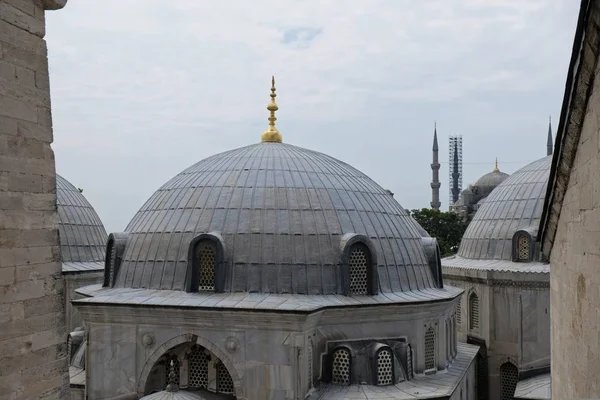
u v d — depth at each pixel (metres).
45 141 10.34
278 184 24.88
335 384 22.09
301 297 22.11
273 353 20.75
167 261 23.41
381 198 27.33
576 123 10.42
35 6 10.23
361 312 22.42
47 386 10.12
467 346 31.05
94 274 33.41
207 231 23.33
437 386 22.67
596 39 8.77
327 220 23.95
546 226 14.23
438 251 27.19
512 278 30.94
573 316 11.55
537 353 30.56
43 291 10.13
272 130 30.22
